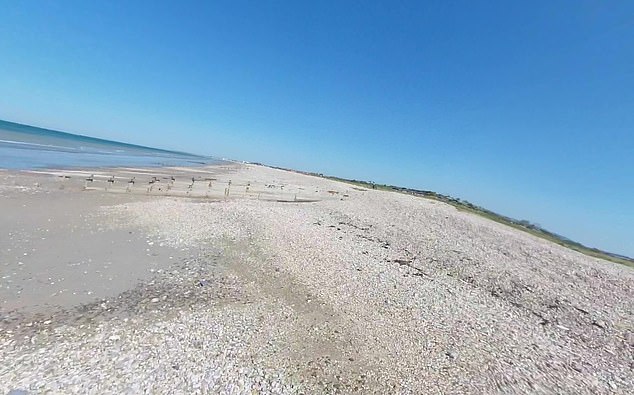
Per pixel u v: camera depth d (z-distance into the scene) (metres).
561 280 20.73
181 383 7.54
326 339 10.38
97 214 22.31
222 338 9.66
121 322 9.97
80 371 7.57
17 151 56.84
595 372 10.39
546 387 9.23
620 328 14.39
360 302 13.40
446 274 18.75
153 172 56.69
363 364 9.29
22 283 11.88
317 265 17.12
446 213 42.72
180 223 22.22
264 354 9.16
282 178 85.12
